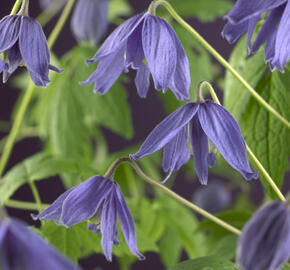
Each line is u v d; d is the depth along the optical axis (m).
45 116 0.73
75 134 0.72
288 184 1.13
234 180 0.86
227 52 1.13
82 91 0.71
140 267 1.17
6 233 0.42
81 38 0.69
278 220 0.45
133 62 0.52
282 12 0.51
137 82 0.53
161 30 0.51
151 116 1.20
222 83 0.79
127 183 0.71
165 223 0.69
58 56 1.19
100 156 0.85
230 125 0.51
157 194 0.72
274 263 0.45
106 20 0.68
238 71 0.60
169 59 0.51
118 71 0.52
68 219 0.50
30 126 0.86
